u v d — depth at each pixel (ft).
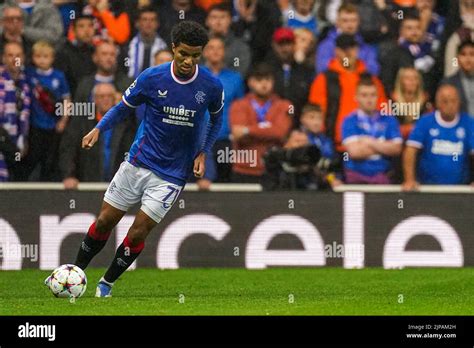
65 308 95.35
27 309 94.84
